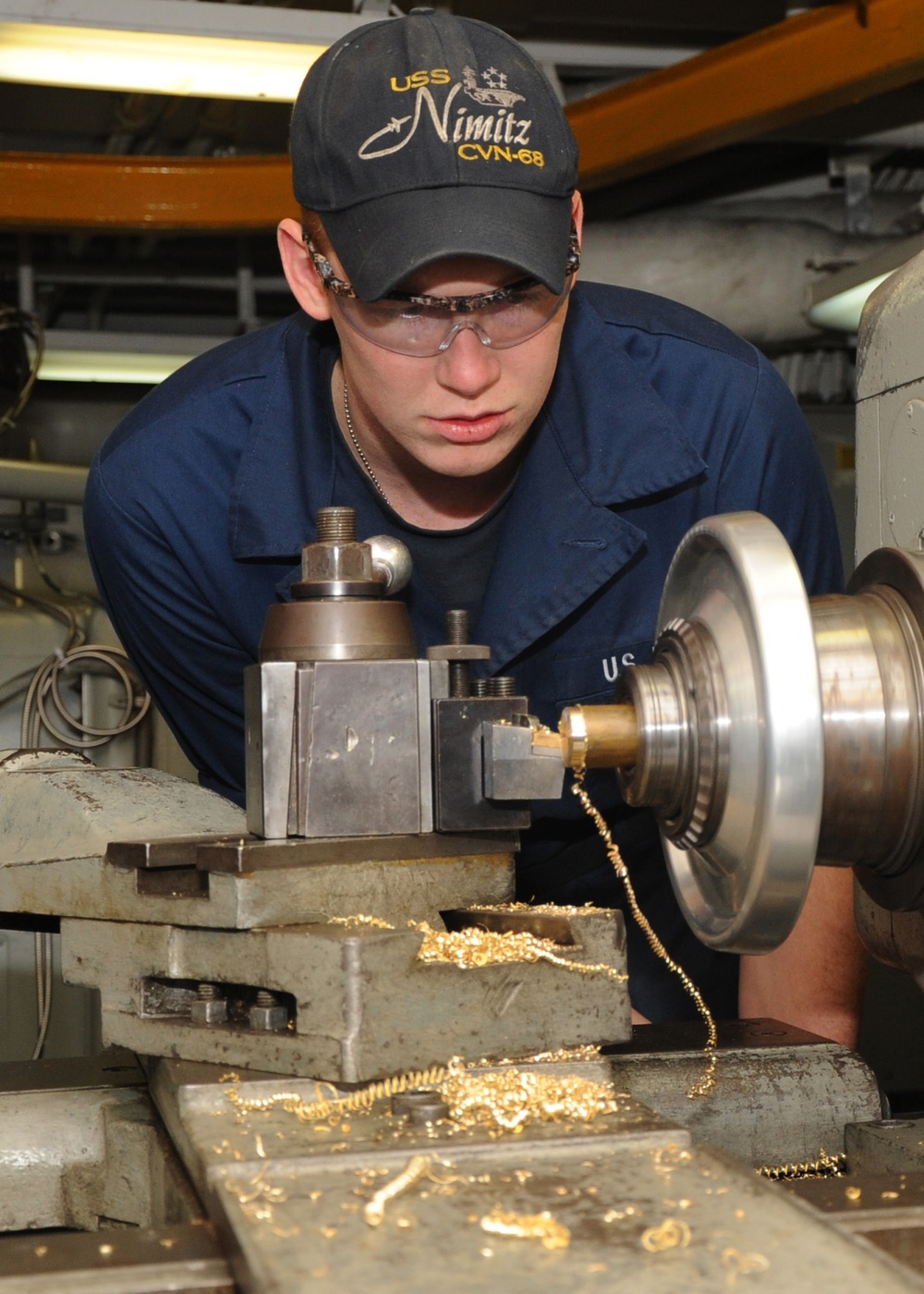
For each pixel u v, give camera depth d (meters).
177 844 0.83
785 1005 1.20
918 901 0.83
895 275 1.07
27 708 2.24
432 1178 0.62
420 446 0.99
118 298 3.16
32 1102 0.92
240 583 1.21
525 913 0.82
